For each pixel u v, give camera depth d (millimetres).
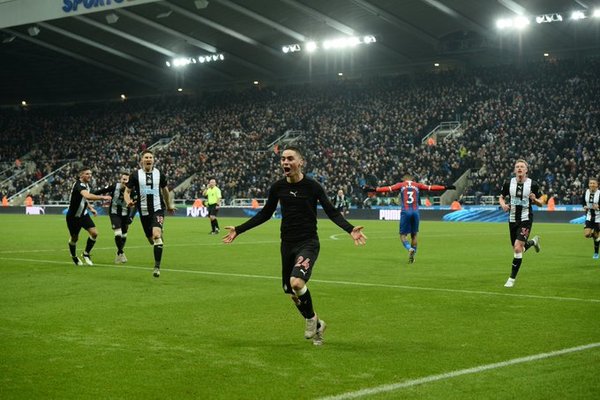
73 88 68875
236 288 12805
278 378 6695
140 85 66875
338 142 50656
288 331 8906
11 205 56875
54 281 13734
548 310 10438
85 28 51625
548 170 40812
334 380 6625
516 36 47031
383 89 53750
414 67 55938
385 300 11406
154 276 14383
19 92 70062
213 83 64438
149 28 51312
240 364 7230
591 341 8273
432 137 49156
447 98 50312
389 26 48094
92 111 66500
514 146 43562
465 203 42500
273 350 7855
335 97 55438
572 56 50125
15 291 12367
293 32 48969
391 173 45688
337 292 12305
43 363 7250
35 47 59531
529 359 7383
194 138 57719
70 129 64812
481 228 33344
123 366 7141
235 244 23297
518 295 11945
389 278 14289
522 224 13164
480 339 8414
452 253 20016
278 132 54781
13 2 48875
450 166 44312
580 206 37844
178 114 61812
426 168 44656
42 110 69000
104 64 60375
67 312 10250
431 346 8047
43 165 61594
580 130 43375
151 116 63094
